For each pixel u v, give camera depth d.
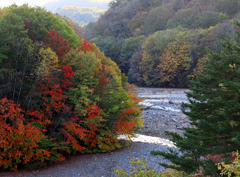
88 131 17.39
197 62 69.19
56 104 16.70
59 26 22.83
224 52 11.27
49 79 16.09
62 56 18.66
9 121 15.02
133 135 21.31
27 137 13.94
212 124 10.79
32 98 16.59
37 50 16.69
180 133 24.73
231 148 10.24
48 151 16.02
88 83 18.55
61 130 16.91
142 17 121.25
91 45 28.50
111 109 19.28
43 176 13.99
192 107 11.81
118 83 21.52
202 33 70.62
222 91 11.11
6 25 16.80
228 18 78.19
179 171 12.47
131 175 9.84
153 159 17.53
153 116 32.06
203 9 93.94
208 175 10.32
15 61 16.69
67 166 15.93
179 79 73.75
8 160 13.67
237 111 10.58
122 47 102.56
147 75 84.38
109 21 140.25
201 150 10.66
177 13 98.88
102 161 17.17
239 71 10.63
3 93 15.27
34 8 23.03
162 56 78.25
